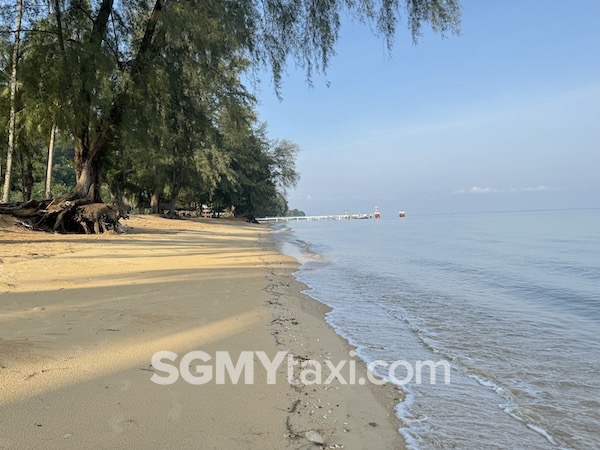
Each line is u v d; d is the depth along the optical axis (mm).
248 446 2602
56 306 5574
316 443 2717
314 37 14039
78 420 2736
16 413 2781
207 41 15547
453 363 4527
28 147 26953
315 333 5398
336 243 24484
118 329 4723
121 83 16562
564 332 5820
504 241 24578
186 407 3033
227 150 47719
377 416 3215
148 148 18703
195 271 9875
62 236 16016
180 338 4598
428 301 7914
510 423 3238
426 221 73312
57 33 15742
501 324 6238
